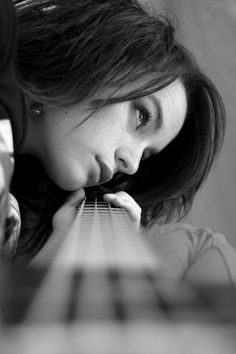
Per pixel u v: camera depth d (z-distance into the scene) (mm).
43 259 729
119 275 203
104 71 755
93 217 709
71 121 756
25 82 737
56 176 799
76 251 314
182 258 980
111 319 129
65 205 877
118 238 426
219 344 118
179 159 1060
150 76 813
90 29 786
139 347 116
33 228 974
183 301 147
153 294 159
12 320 127
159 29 857
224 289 165
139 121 829
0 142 470
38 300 144
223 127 1059
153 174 1074
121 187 1046
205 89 994
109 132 777
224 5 1506
